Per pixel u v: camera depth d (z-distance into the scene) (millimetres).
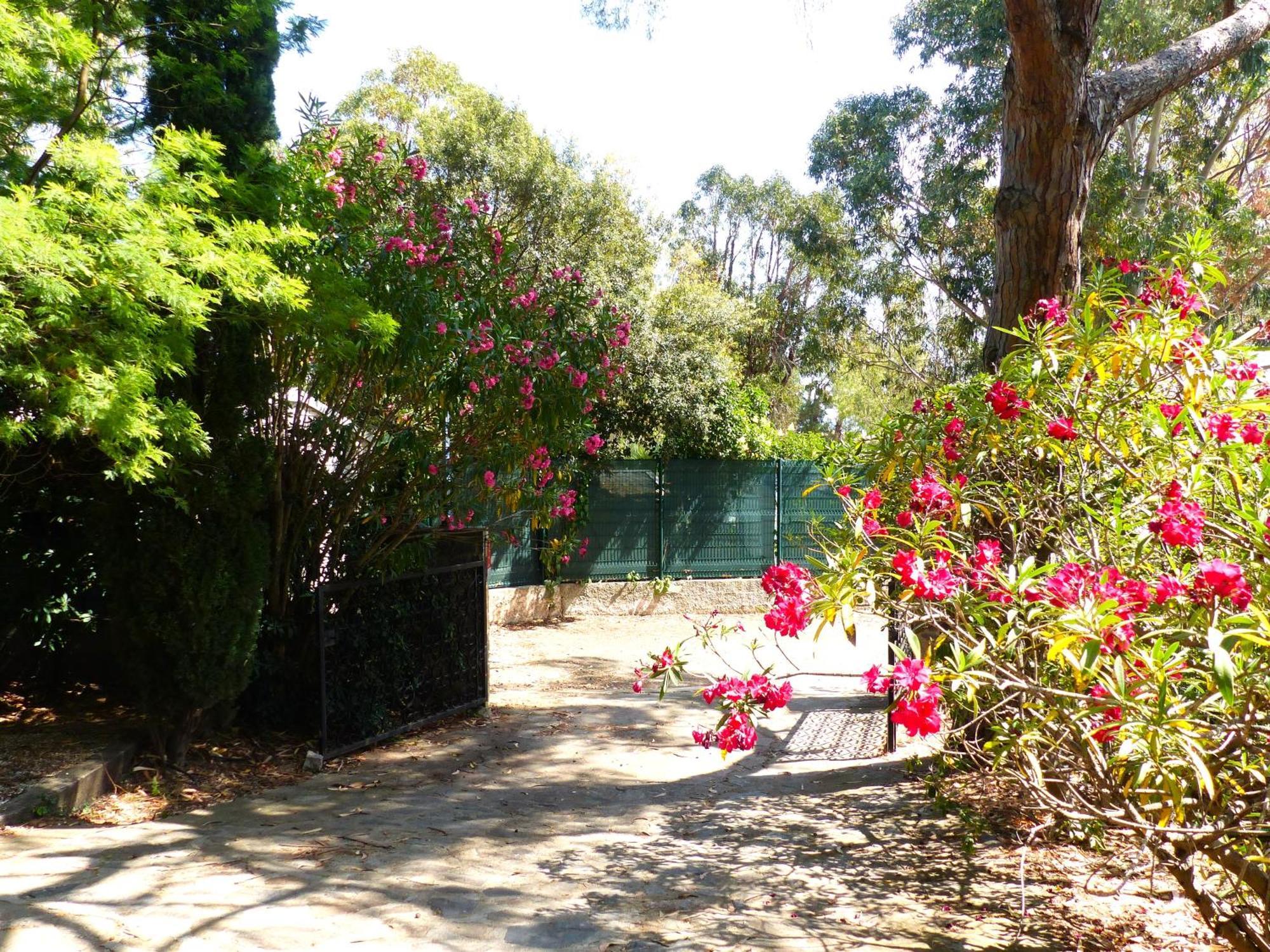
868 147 20234
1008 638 3348
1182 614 3002
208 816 5496
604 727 7883
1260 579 2951
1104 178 16031
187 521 5871
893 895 4418
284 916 4090
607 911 4246
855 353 23609
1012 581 3180
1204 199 17328
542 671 10266
